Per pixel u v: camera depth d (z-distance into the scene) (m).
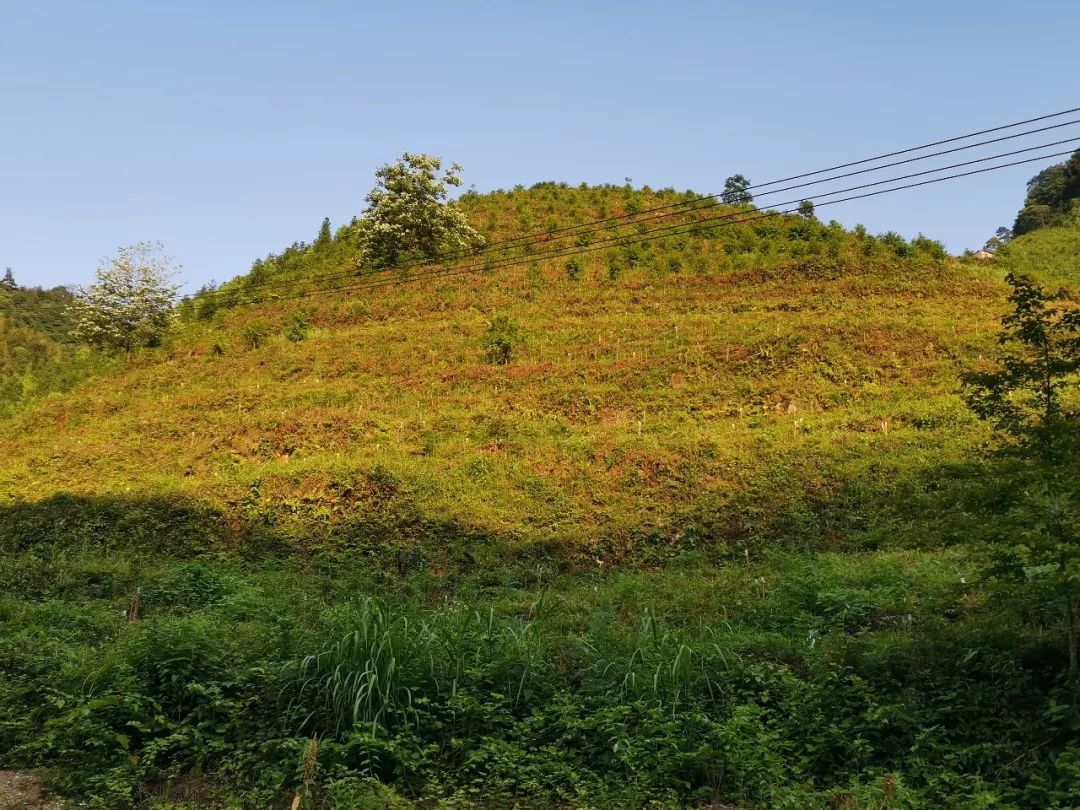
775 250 47.91
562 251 51.06
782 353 30.78
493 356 35.28
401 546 19.56
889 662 8.80
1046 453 8.08
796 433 23.61
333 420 29.05
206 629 9.63
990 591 8.05
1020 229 88.88
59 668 9.48
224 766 7.48
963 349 29.39
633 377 31.23
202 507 22.39
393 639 8.24
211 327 46.19
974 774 6.83
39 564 17.52
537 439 25.69
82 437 32.25
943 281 40.38
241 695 8.45
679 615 12.70
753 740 7.40
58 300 119.62
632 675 8.42
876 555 15.30
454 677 8.53
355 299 47.00
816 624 11.20
